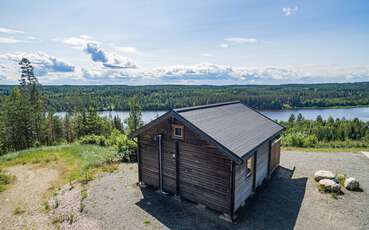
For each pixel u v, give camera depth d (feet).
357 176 35.06
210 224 23.03
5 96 96.07
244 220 23.63
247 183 27.27
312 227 22.20
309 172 37.04
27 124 89.56
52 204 27.73
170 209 25.96
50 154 49.96
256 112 44.01
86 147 57.06
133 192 30.37
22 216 25.45
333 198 27.84
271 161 35.19
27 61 106.11
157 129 29.58
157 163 30.32
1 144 83.71
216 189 24.66
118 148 47.14
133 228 22.50
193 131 25.25
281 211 25.21
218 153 23.89
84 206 26.84
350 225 22.40
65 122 130.52
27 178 36.70
